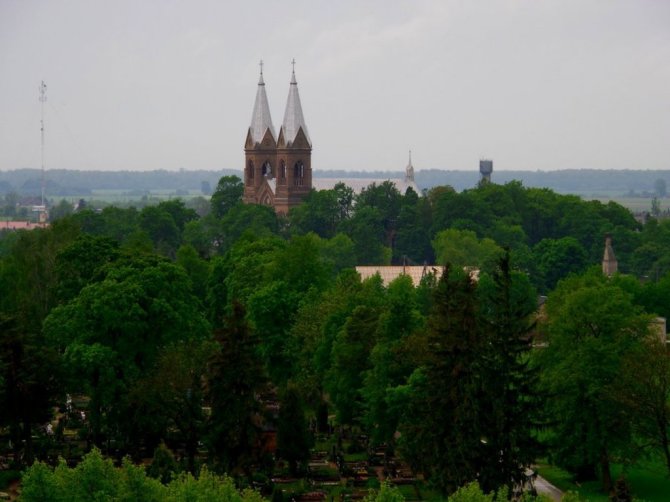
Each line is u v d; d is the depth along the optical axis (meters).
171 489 179.38
